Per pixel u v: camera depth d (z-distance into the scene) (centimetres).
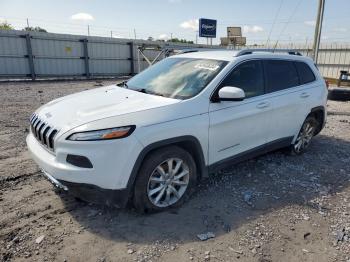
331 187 442
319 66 2112
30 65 1939
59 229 319
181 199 368
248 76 432
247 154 439
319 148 616
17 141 590
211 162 389
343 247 309
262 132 452
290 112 497
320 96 562
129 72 2466
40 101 1080
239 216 355
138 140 311
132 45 2420
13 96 1185
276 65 486
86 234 313
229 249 299
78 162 304
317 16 1502
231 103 395
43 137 341
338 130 769
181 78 410
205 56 449
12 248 289
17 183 415
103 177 304
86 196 318
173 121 337
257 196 403
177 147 348
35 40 1945
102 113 327
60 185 321
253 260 286
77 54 2152
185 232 321
